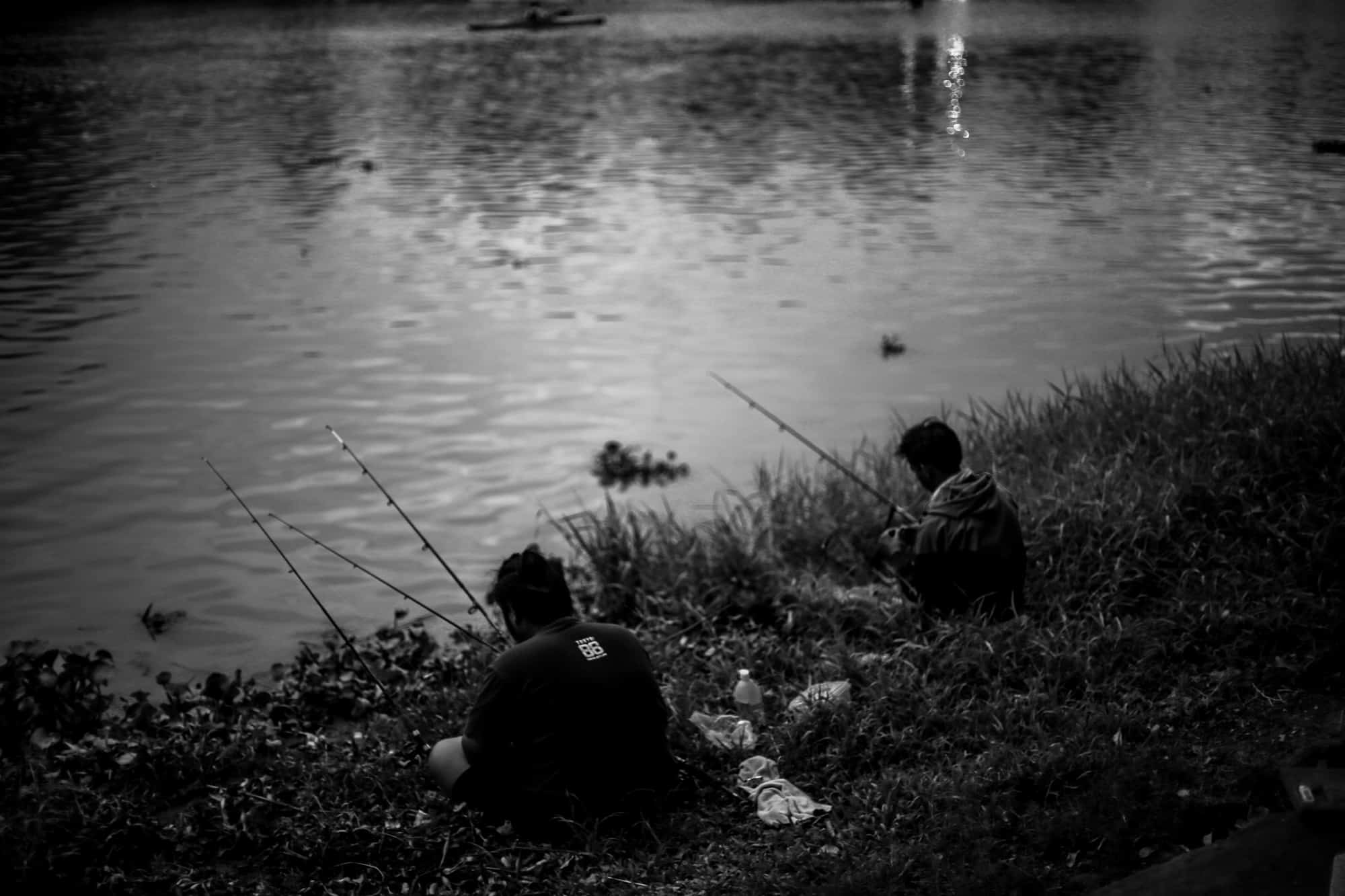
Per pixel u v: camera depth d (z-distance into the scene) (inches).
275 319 537.6
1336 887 132.9
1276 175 784.9
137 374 462.3
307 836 172.9
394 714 226.7
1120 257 592.4
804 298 549.6
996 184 797.9
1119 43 1749.5
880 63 1593.3
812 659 225.1
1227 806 157.6
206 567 308.0
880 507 295.0
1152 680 197.0
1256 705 185.6
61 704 222.4
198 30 2288.4
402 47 1958.7
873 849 160.9
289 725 223.6
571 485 357.7
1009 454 312.3
